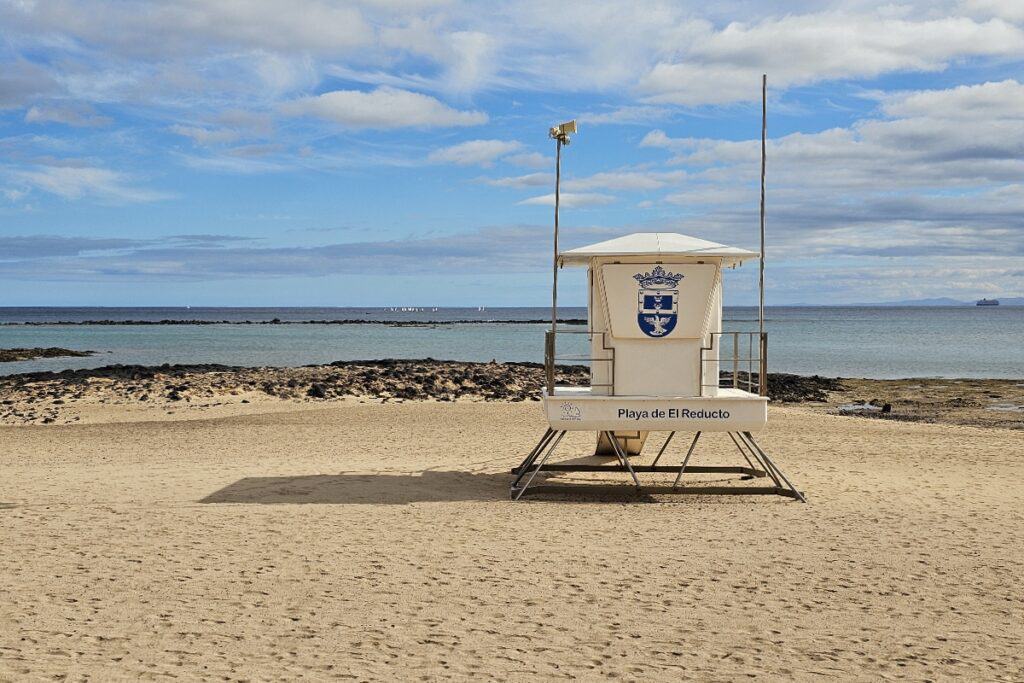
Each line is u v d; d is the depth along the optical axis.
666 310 11.80
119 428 20.72
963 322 128.00
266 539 9.45
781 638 6.76
